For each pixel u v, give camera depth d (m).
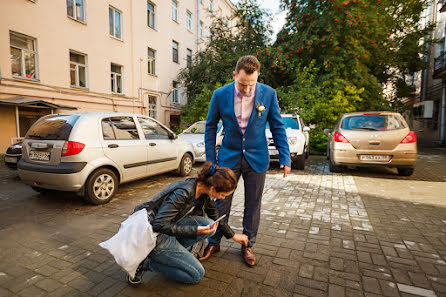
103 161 4.15
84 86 12.48
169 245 1.89
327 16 11.34
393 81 17.38
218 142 5.99
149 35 16.28
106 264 2.40
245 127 2.27
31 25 10.00
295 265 2.37
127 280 2.10
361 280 2.14
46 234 3.04
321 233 3.06
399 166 5.73
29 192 4.89
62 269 2.31
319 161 9.22
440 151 12.45
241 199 4.50
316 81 12.06
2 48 9.18
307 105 11.05
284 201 4.33
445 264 2.38
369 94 11.94
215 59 16.12
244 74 2.00
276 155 6.70
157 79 17.22
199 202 2.11
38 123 4.30
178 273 1.91
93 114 4.30
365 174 6.63
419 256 2.52
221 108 2.28
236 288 2.03
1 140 9.30
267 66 13.48
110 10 13.67
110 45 13.52
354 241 2.85
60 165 3.83
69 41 11.44
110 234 3.06
